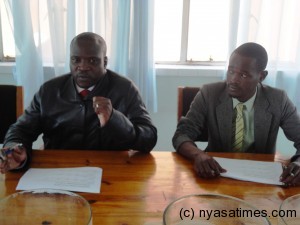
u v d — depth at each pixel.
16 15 2.07
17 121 1.35
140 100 1.40
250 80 1.22
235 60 1.22
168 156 1.17
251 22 2.17
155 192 0.90
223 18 2.36
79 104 1.32
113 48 2.15
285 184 0.96
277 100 1.35
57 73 2.19
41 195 0.64
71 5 2.08
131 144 1.20
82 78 1.25
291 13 2.22
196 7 2.35
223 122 1.35
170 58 2.43
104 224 0.73
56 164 1.06
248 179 0.99
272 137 1.37
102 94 1.33
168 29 2.37
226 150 1.38
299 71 2.28
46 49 2.24
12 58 2.35
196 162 1.06
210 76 2.34
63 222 0.60
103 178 0.97
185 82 2.36
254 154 1.23
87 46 1.22
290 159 1.19
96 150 1.28
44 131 1.39
